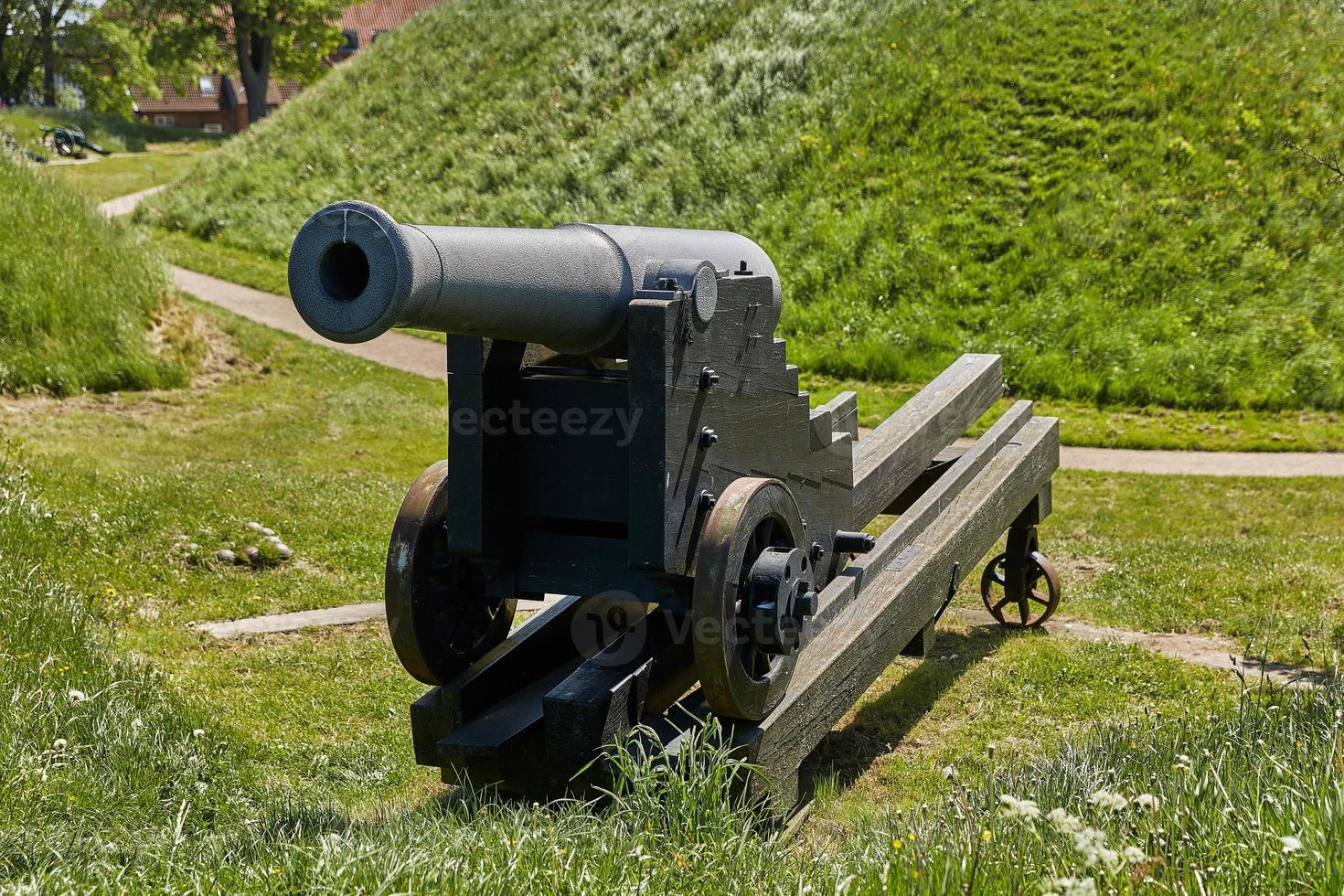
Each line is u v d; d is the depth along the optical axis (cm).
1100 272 1594
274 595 677
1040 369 1461
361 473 1050
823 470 465
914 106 1886
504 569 388
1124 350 1473
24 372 1201
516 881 278
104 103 5272
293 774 447
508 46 2569
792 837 398
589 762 349
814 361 1523
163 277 1447
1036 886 253
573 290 327
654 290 349
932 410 606
